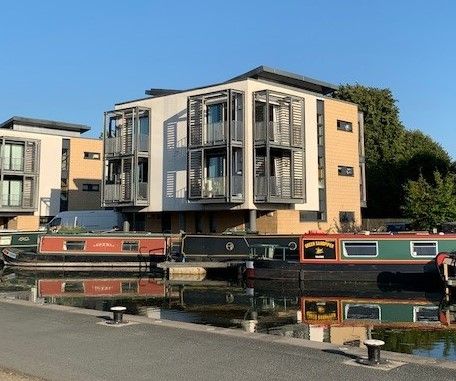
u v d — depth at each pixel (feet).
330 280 76.33
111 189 115.65
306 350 27.99
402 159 170.81
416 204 120.16
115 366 25.25
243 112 99.66
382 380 22.62
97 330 33.60
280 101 103.65
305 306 59.88
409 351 38.09
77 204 161.58
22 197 143.13
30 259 98.99
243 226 102.89
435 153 170.30
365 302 62.95
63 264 98.07
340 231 117.70
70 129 179.32
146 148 113.91
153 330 33.47
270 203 101.71
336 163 119.96
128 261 97.71
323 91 129.70
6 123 172.55
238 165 100.32
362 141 129.90
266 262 80.02
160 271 95.81
